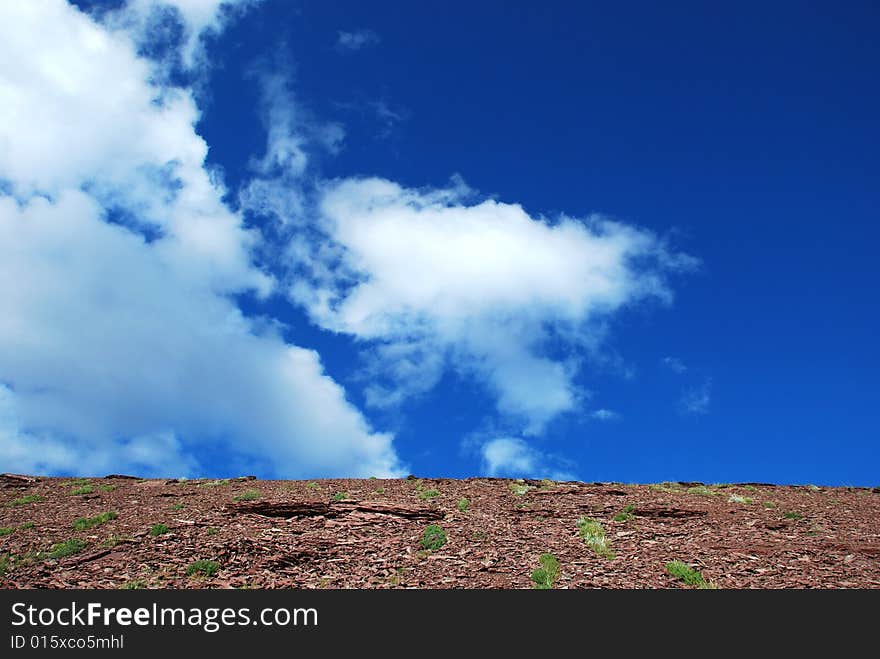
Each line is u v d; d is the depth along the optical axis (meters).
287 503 17.80
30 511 19.50
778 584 12.83
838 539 16.55
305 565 13.49
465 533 16.25
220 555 13.69
